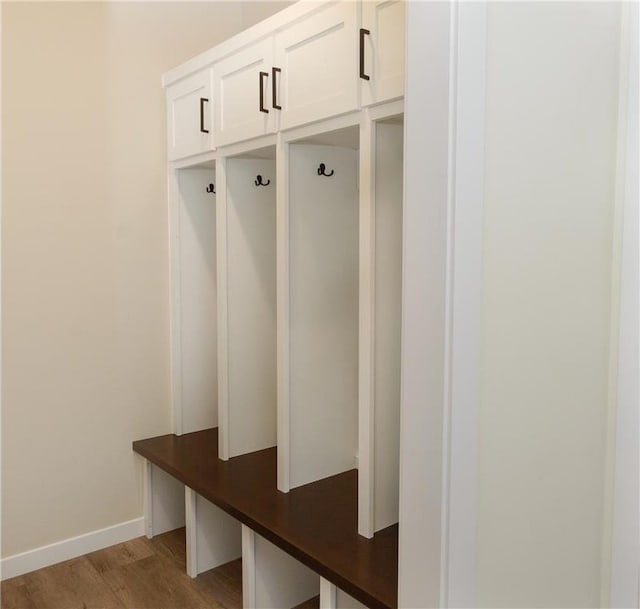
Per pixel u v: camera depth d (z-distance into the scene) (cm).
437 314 121
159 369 296
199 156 271
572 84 149
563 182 149
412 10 122
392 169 191
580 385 161
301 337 231
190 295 299
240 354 268
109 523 284
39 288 257
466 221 120
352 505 218
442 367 120
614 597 174
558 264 149
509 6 128
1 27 242
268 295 275
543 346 147
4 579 253
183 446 283
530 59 135
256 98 230
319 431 240
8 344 250
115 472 284
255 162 265
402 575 132
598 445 170
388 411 197
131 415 288
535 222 140
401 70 170
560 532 158
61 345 264
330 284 238
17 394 254
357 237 245
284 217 221
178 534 296
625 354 167
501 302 132
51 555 266
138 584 252
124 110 277
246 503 220
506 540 139
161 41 288
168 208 294
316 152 229
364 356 191
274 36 218
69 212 263
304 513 212
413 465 128
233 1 314
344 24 188
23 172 250
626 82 163
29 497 259
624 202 165
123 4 275
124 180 279
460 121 117
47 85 255
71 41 260
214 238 305
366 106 183
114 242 278
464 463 124
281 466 230
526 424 143
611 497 173
